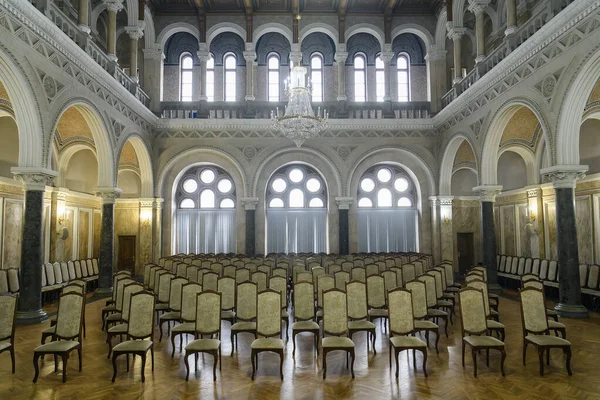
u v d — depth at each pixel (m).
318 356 7.48
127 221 18.91
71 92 11.28
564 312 10.26
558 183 10.45
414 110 19.06
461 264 19.30
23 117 9.74
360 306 8.03
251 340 8.59
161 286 9.95
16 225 13.68
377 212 20.11
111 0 14.27
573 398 5.66
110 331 7.48
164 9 18.92
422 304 8.07
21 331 9.23
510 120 14.54
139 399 5.72
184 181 20.19
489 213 14.09
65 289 8.84
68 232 15.98
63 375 6.36
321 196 20.27
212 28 18.97
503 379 6.34
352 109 19.06
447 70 19.14
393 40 20.12
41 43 9.91
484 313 7.02
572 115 10.01
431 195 18.81
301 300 8.08
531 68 11.23
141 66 18.86
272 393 5.91
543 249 15.68
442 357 7.38
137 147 17.33
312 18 19.17
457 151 18.66
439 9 18.50
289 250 20.00
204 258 15.34
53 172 10.33
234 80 19.94
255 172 18.59
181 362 7.23
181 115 18.64
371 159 19.16
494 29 16.91
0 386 6.18
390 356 6.79
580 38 9.40
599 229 13.25
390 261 13.35
